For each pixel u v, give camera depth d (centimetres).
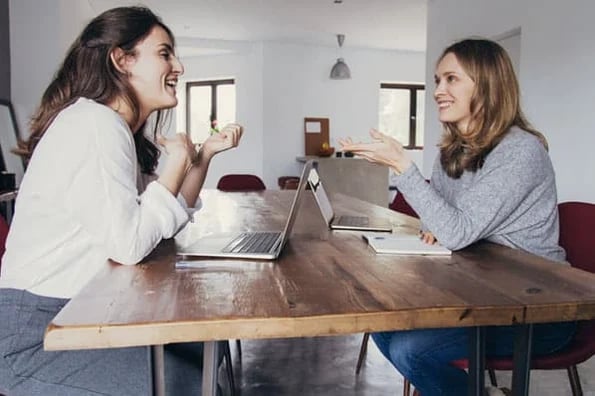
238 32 682
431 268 116
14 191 350
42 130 121
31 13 439
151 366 99
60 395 108
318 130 764
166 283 102
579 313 91
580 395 166
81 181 105
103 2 560
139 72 125
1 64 430
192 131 822
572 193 357
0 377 109
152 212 113
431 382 132
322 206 179
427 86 566
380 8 566
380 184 716
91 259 113
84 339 77
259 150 751
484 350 112
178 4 551
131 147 114
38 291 110
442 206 134
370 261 124
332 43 747
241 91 760
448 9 517
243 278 107
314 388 222
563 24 359
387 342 156
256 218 207
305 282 104
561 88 364
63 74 124
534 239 144
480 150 147
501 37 438
